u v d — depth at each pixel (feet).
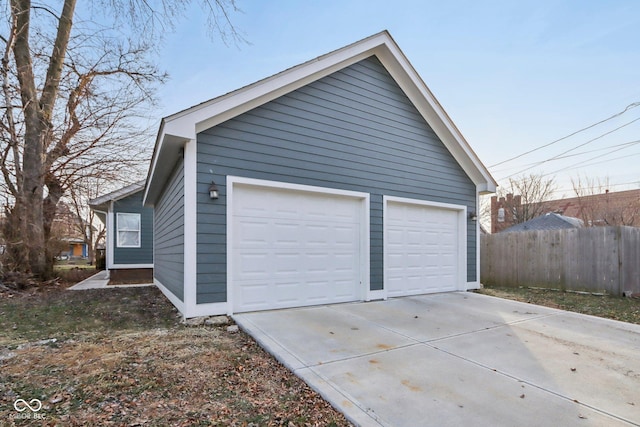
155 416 7.68
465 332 15.02
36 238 28.63
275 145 18.81
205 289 16.48
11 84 27.91
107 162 37.27
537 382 9.96
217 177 17.04
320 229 20.43
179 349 12.17
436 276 26.04
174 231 20.86
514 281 31.40
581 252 27.17
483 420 7.82
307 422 7.75
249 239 18.03
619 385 9.85
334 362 11.14
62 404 8.08
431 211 26.04
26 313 18.11
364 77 22.45
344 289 21.21
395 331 14.90
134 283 36.63
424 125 25.48
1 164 29.40
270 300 18.47
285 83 18.71
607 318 18.53
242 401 8.59
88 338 13.44
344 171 21.25
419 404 8.51
